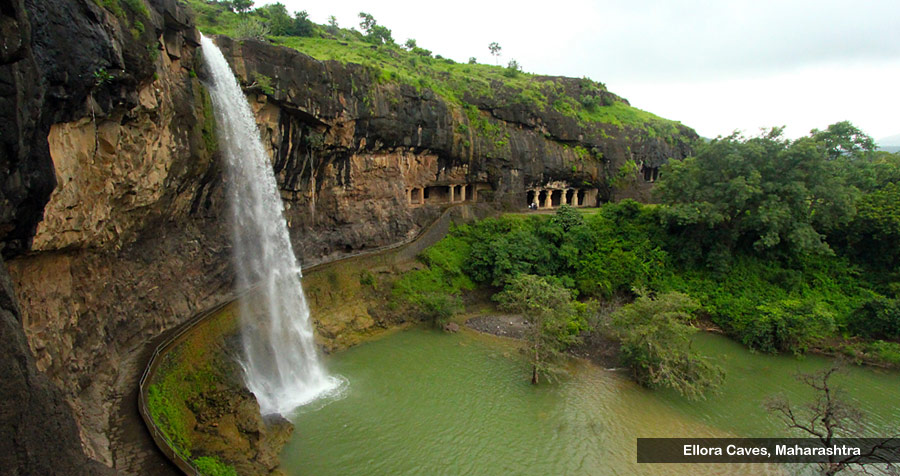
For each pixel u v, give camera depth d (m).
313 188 32.34
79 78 11.59
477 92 46.34
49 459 8.16
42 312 13.05
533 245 39.69
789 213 33.19
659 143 57.38
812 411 19.92
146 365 16.45
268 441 17.75
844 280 35.53
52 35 10.77
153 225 19.86
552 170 50.03
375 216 37.69
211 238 24.06
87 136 13.12
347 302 31.44
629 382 25.27
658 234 40.12
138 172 16.36
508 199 47.16
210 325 20.64
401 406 21.91
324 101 28.83
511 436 20.05
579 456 18.94
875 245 36.31
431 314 32.75
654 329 23.22
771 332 30.09
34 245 11.83
